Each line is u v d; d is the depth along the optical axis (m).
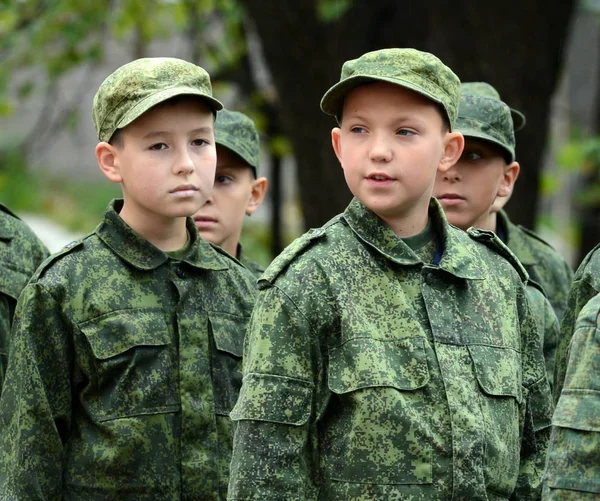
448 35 17.61
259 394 8.30
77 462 9.79
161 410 9.85
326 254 8.54
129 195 10.09
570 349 7.65
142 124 9.71
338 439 8.33
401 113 8.40
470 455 8.23
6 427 9.75
